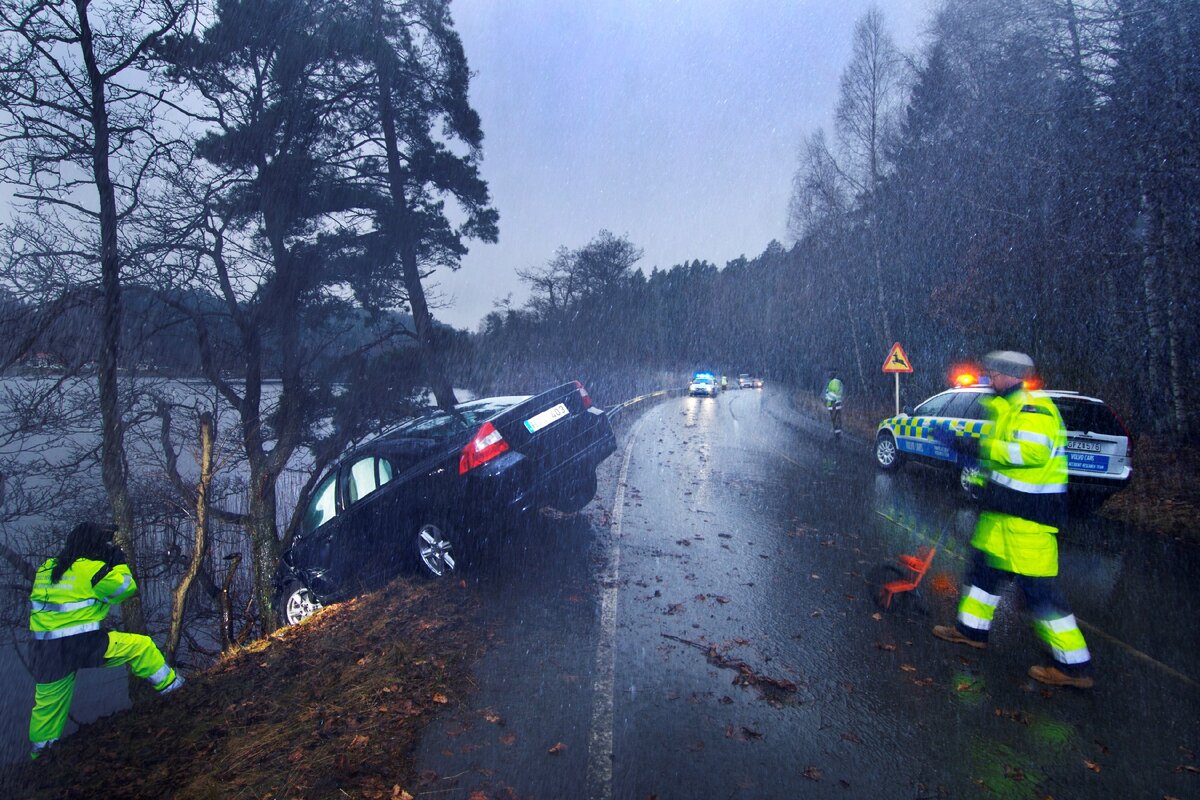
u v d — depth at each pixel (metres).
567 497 7.29
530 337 67.25
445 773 3.24
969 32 16.53
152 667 5.10
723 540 7.20
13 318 9.77
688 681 4.11
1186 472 10.30
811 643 4.62
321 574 6.87
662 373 68.00
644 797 3.03
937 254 23.72
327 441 13.27
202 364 12.20
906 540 7.18
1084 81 13.32
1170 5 11.37
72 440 10.61
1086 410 8.59
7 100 9.31
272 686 4.61
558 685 4.09
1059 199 15.02
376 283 17.31
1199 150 11.41
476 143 20.95
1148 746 3.41
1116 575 6.28
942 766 3.24
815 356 43.91
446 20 19.41
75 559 4.91
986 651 4.49
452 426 6.71
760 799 3.01
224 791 3.27
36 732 4.78
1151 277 12.55
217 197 12.12
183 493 10.26
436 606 5.50
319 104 14.05
